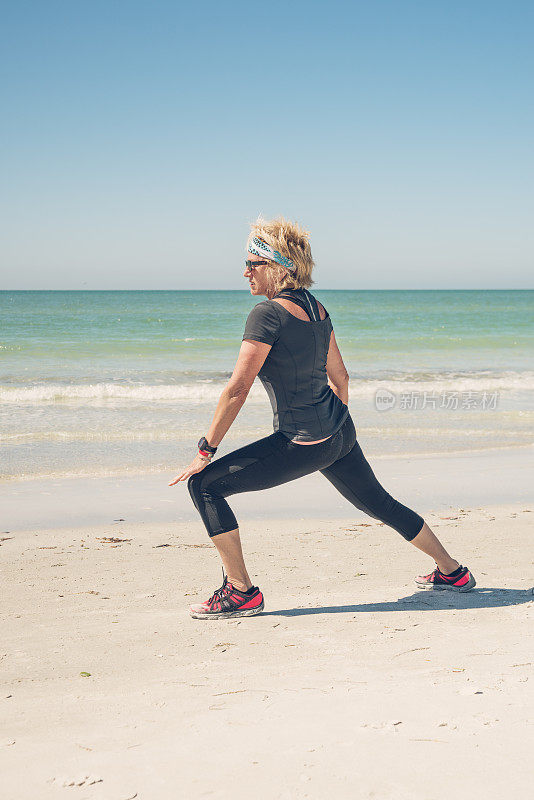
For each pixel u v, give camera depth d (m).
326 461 3.14
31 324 35.66
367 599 3.65
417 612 3.32
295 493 7.15
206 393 13.93
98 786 1.62
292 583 4.12
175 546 5.19
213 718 2.05
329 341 3.19
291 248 3.04
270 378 3.06
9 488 7.11
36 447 9.05
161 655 2.85
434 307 72.50
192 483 3.27
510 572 4.27
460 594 3.67
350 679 2.38
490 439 9.96
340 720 1.96
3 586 4.14
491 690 2.17
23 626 3.37
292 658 2.70
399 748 1.76
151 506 6.52
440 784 1.57
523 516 6.14
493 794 1.52
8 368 18.42
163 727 2.00
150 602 3.80
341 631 3.04
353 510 6.50
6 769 1.75
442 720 1.92
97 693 2.40
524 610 3.28
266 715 2.04
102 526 5.84
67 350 22.58
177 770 1.69
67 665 2.77
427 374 18.00
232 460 3.16
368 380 16.61
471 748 1.74
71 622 3.42
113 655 2.88
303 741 1.83
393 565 4.58
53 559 4.81
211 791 1.58
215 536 3.28
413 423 11.15
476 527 5.71
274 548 5.08
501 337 30.16
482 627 3.01
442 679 2.31
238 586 3.38
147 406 12.49
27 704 2.31
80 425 10.55
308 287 3.14
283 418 3.08
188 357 21.22
